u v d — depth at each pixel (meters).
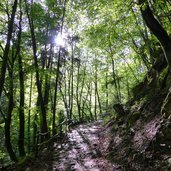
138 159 8.55
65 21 18.36
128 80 35.31
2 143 26.91
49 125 21.08
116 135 12.38
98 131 17.06
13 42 16.30
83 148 13.05
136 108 12.71
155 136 8.59
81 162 10.91
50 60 19.56
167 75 11.88
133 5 9.26
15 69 16.33
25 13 16.30
